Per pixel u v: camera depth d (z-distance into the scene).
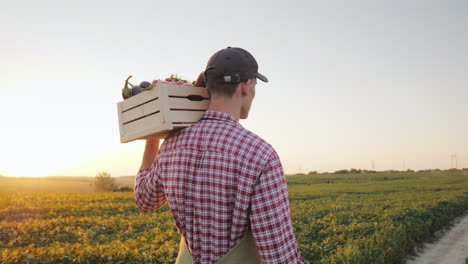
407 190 39.66
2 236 9.39
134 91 1.98
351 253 7.07
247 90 1.69
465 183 53.22
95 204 18.58
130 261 5.95
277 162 1.52
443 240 12.29
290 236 1.54
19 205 17.20
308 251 7.59
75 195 24.83
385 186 48.00
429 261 9.62
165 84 1.69
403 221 12.26
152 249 6.48
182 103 1.74
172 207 1.70
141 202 1.88
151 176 1.81
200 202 1.58
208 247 1.59
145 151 1.96
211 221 1.58
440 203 20.94
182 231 1.69
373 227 10.85
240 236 1.56
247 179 1.49
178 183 1.64
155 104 1.73
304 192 36.47
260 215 1.47
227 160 1.53
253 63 1.68
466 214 19.84
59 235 9.55
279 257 1.48
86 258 6.02
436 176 77.31
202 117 1.70
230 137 1.57
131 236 9.35
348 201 24.33
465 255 10.23
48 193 25.98
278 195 1.50
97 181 67.69
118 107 2.03
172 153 1.70
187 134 1.68
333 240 8.86
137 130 1.88
